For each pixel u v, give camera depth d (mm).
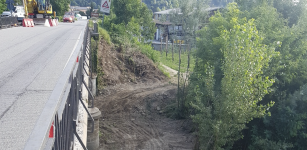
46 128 2225
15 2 42438
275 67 14328
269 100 14320
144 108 21766
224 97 12234
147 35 39875
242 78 11469
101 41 27672
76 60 5656
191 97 18719
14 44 11250
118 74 26531
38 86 5055
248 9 20500
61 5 49812
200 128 13227
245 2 21609
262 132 13617
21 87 4941
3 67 6695
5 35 14859
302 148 12234
